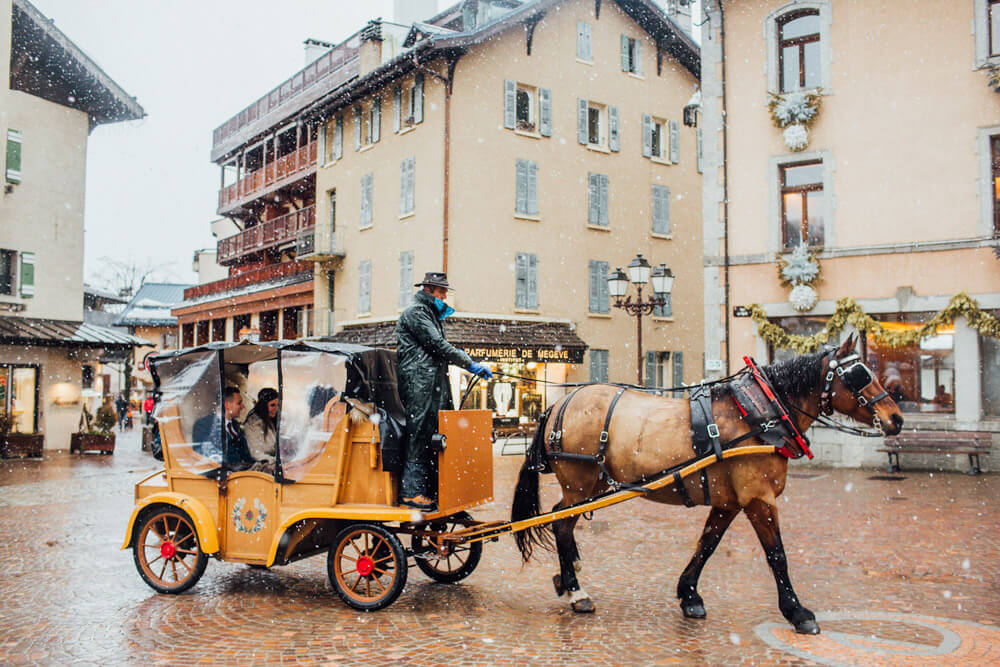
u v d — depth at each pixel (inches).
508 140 1095.6
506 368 1051.9
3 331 887.7
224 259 1732.3
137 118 1109.7
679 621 253.8
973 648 224.7
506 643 231.8
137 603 279.1
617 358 1194.6
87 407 967.0
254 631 244.8
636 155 1241.4
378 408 279.6
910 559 339.0
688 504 257.9
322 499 275.6
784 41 768.3
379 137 1174.3
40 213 979.9
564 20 1157.7
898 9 708.0
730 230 779.4
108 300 2349.9
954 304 663.1
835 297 726.5
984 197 671.8
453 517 294.2
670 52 1293.1
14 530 428.8
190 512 285.9
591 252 1176.2
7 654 224.1
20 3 936.9
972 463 633.0
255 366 327.6
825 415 257.8
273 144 1561.3
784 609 243.8
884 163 711.1
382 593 269.3
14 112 949.2
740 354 768.9
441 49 1021.8
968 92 680.4
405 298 1104.2
